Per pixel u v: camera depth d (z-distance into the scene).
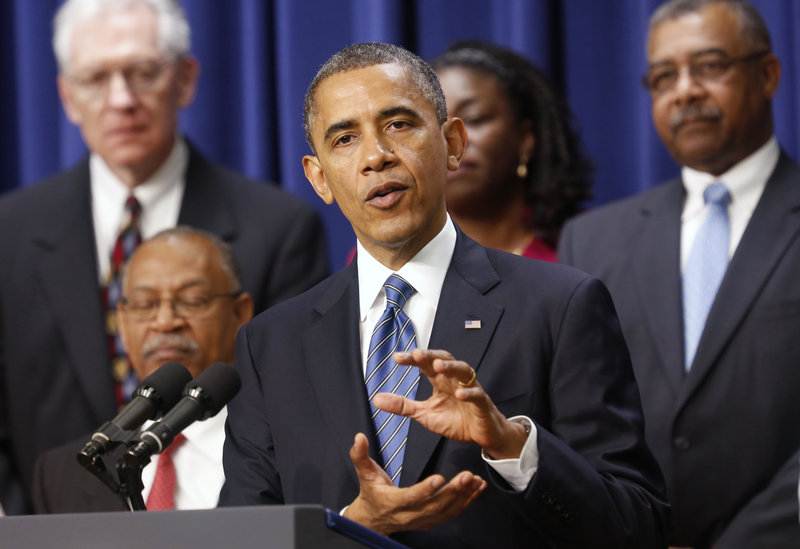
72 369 10.45
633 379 6.00
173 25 11.41
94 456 5.37
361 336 6.11
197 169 11.36
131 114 11.02
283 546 3.97
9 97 14.41
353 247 13.09
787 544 8.11
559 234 11.12
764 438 8.56
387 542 4.25
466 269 6.12
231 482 6.04
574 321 5.78
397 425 5.77
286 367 6.12
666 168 12.55
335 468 5.71
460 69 11.07
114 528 4.14
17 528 4.24
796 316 8.79
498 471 5.25
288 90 13.29
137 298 9.38
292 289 10.79
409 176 5.74
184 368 5.86
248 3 13.55
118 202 11.21
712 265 9.34
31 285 10.75
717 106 9.57
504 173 10.92
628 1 12.84
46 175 13.99
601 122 12.92
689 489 8.66
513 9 12.90
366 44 6.09
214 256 9.57
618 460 5.63
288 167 13.27
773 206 9.34
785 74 12.16
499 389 5.71
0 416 10.56
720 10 9.76
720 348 8.80
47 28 13.99
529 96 11.30
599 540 5.25
